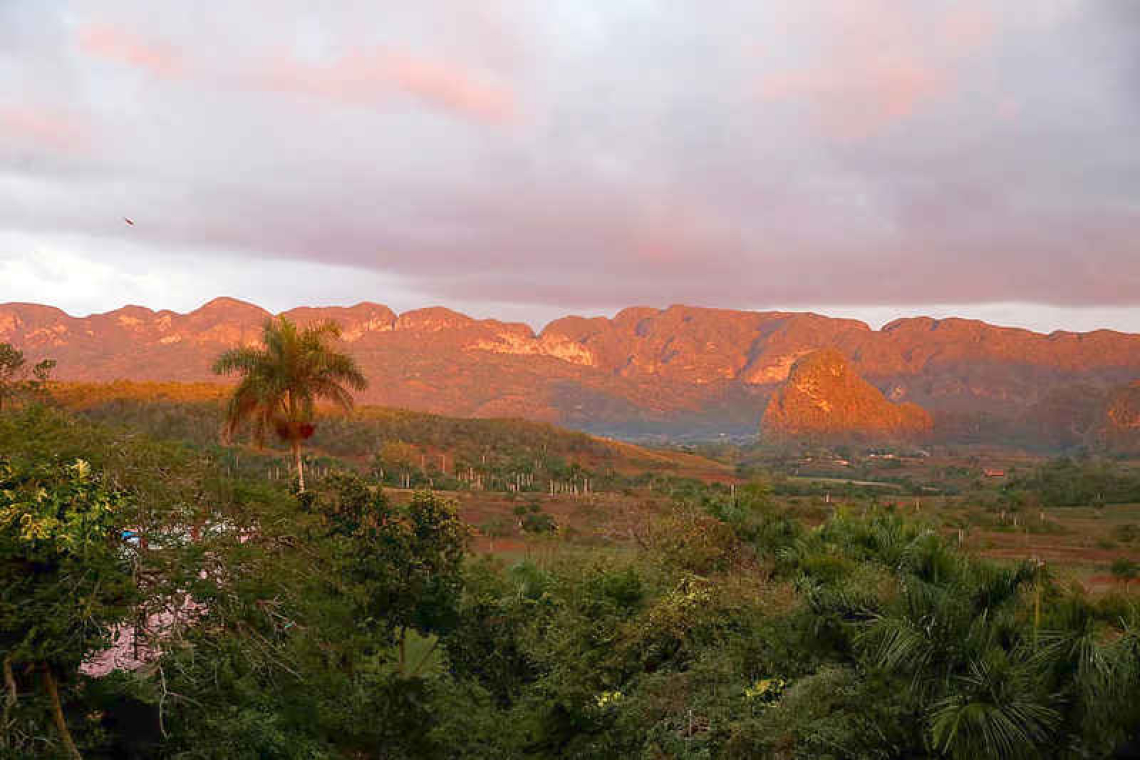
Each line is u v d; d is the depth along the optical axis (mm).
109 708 6812
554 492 106500
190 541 7199
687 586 14859
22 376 12133
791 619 11672
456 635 15836
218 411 106750
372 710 9617
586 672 13039
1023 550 61406
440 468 116375
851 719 8531
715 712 10930
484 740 10797
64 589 6254
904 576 8781
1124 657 6785
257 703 7793
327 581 9023
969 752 6918
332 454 113625
